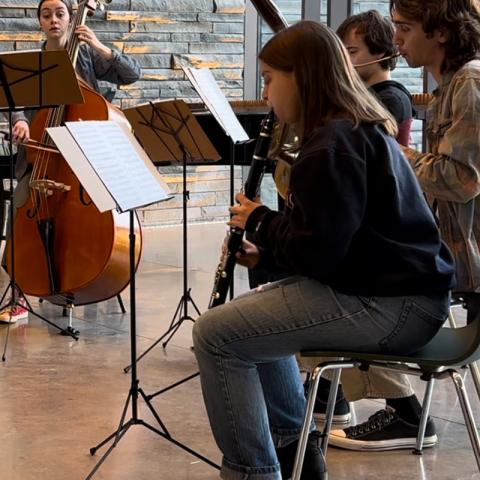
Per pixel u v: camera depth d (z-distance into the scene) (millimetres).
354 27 3654
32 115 5887
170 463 3549
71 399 4242
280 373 3006
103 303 6137
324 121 2604
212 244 8516
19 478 3391
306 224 2477
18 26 8602
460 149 2965
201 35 9570
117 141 3246
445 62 3109
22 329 5453
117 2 9062
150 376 4590
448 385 4465
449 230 3158
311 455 3043
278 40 2666
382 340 2643
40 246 5121
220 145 5770
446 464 3527
